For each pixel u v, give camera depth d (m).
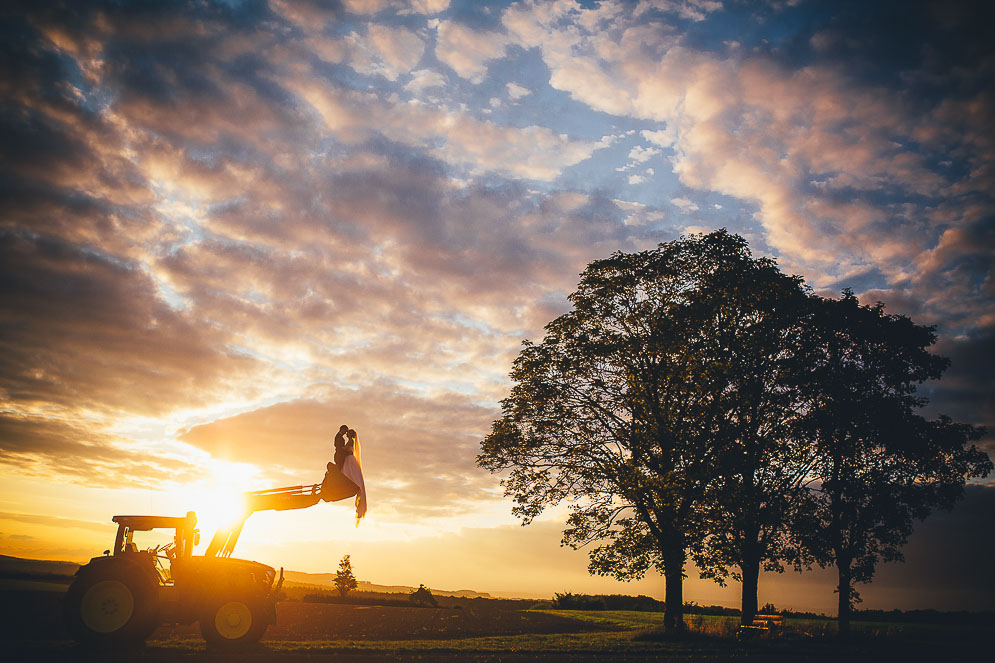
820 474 27.44
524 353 28.33
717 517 24.28
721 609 46.31
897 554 26.98
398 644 18.31
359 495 17.31
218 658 13.18
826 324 27.17
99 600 14.33
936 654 18.91
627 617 39.53
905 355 28.38
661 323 26.02
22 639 15.39
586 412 27.44
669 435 25.77
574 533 26.31
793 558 25.44
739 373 25.64
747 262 26.92
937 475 27.17
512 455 27.45
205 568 15.69
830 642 22.78
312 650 15.20
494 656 15.88
